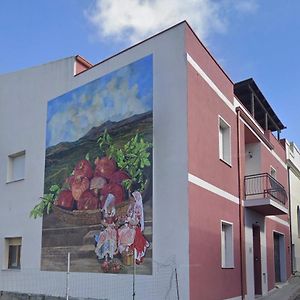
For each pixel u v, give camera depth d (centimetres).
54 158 1554
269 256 1912
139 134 1270
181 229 1121
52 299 1431
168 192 1166
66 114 1546
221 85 1459
